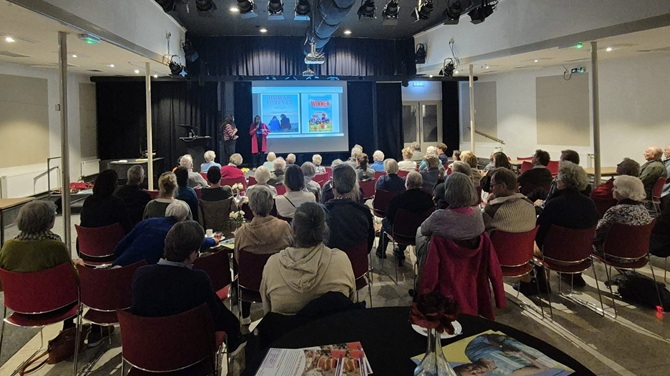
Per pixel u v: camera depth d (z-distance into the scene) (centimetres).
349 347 138
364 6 652
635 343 269
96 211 333
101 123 980
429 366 114
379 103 1154
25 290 234
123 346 183
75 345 248
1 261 241
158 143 1023
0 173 702
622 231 305
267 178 438
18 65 739
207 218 382
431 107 1198
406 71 1046
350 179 309
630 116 779
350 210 285
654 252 350
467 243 234
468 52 802
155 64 760
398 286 373
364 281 293
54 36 491
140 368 181
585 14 552
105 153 988
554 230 300
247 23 870
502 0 695
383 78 1051
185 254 188
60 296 242
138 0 631
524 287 350
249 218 400
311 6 673
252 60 991
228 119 1009
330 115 1110
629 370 239
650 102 746
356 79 1054
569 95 891
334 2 493
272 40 996
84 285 239
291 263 181
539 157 450
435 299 115
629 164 385
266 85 1072
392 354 134
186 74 944
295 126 1092
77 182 789
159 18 741
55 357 257
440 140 1207
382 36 1016
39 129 788
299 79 1071
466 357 130
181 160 565
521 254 292
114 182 344
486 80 1095
